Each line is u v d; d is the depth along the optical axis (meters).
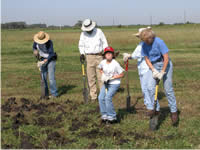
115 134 5.16
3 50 21.91
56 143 4.83
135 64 14.79
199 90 8.81
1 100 7.49
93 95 7.59
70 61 15.90
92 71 7.50
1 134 5.13
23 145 4.70
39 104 7.04
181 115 6.36
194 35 31.33
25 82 10.05
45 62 7.57
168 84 5.51
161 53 5.34
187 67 13.45
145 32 5.16
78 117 6.11
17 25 96.06
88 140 4.92
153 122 5.37
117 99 7.74
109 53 5.61
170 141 4.92
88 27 7.24
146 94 5.51
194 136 5.17
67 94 8.36
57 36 33.91
